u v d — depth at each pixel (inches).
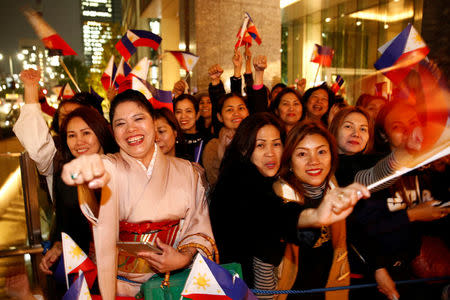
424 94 73.1
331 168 66.4
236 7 304.8
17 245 130.0
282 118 127.3
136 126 59.1
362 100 140.1
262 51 310.8
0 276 110.3
